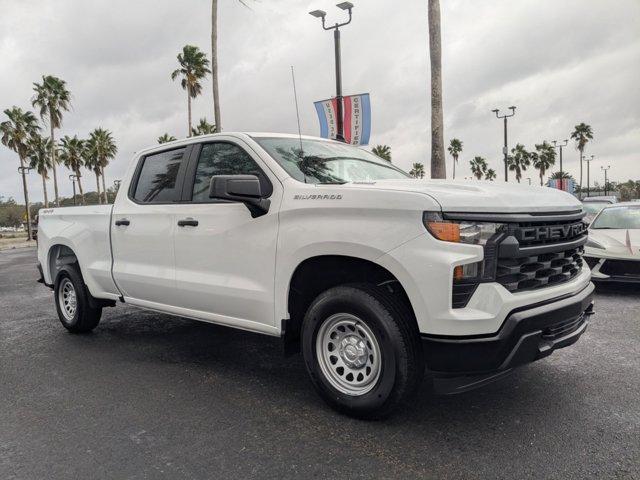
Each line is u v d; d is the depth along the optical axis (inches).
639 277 278.4
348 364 133.2
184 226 167.6
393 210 119.6
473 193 120.0
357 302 125.0
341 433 125.0
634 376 158.7
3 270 560.7
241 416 136.7
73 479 107.0
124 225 192.4
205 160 169.8
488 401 141.5
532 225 122.6
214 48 730.8
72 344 214.5
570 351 185.6
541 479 102.6
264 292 145.2
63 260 237.5
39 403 149.9
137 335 226.5
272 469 109.3
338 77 538.0
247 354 193.8
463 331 113.0
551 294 124.9
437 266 113.3
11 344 217.8
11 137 1811.0
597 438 118.7
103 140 2347.4
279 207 141.5
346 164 163.8
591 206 522.0
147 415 139.0
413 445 117.7
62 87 1744.6
